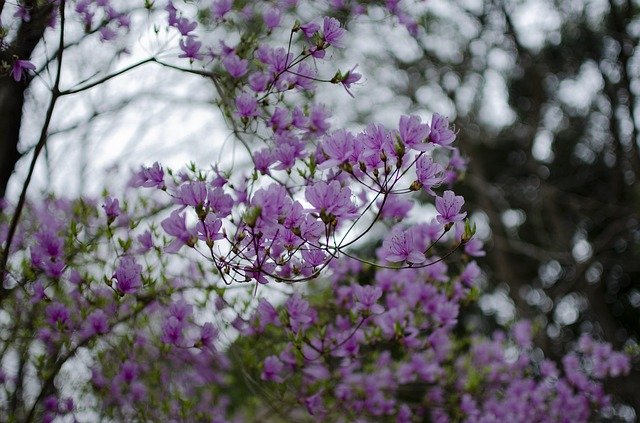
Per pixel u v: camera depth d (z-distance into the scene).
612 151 11.60
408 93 10.70
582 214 11.62
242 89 3.02
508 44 11.30
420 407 4.61
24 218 4.07
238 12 3.52
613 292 12.20
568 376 5.50
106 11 3.32
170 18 2.91
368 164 2.17
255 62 2.93
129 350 3.94
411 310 3.83
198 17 3.45
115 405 4.25
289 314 2.96
